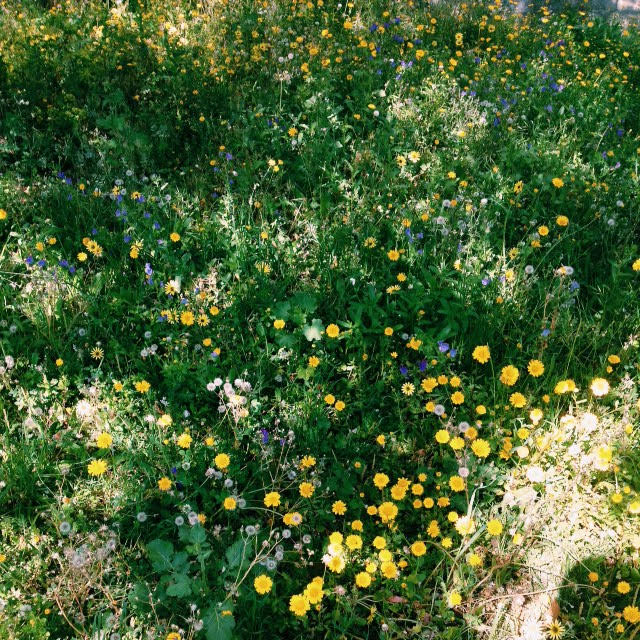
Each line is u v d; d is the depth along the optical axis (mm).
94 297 3914
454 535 2980
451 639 2627
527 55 7938
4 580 2709
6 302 3893
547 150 5484
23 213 4500
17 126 5035
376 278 4238
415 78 6547
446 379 3443
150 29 6746
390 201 4914
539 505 3016
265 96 5867
